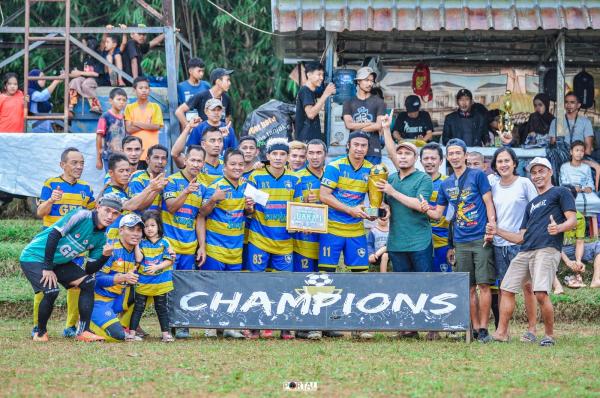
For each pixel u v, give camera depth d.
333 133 17.56
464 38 19.84
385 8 17.50
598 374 10.02
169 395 8.98
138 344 12.00
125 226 12.33
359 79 16.28
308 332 12.84
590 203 17.48
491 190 12.93
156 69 24.45
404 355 11.11
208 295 12.71
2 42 22.05
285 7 17.47
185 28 24.97
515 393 9.13
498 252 12.77
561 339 12.78
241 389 9.24
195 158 12.92
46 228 13.18
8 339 12.48
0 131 18.70
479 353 11.33
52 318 14.80
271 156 13.22
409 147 13.09
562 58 18.14
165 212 13.08
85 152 18.08
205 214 13.15
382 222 15.68
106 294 12.57
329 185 13.15
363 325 12.59
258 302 12.68
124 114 17.64
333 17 17.39
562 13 17.48
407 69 21.28
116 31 18.86
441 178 13.96
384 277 12.66
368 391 9.15
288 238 13.35
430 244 13.09
